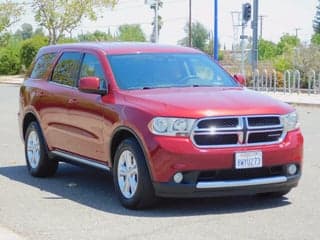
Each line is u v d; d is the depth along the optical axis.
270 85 31.94
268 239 7.10
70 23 60.38
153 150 8.00
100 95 9.16
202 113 7.98
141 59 9.54
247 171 8.11
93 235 7.37
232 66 39.78
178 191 7.96
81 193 9.57
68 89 10.01
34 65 11.44
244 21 34.53
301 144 8.50
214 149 7.94
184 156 7.88
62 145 10.12
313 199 8.95
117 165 8.67
